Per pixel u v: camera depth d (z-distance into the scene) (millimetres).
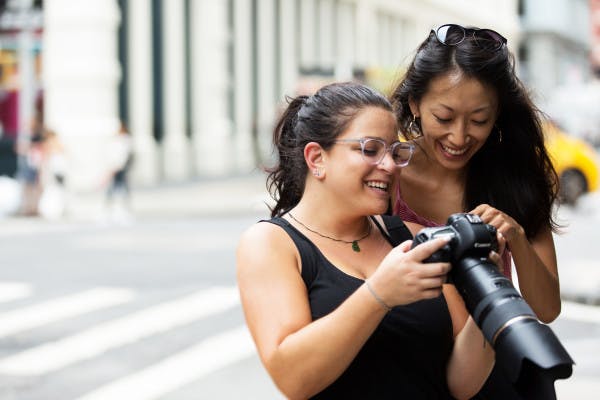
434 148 3127
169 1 31484
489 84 2984
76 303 11445
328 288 2703
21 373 8273
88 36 27547
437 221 3371
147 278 13156
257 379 7996
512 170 3289
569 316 10023
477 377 2826
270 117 37469
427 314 2742
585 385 7039
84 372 8297
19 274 13586
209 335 9695
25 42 23203
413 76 3061
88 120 27531
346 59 44719
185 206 24266
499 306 2275
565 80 91688
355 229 2814
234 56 36094
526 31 82000
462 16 61250
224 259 14875
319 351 2480
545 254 3324
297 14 41375
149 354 8930
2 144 28094
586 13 102000
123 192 22000
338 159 2678
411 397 2707
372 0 46531
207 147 33594
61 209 22312
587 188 22625
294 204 3004
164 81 31516
